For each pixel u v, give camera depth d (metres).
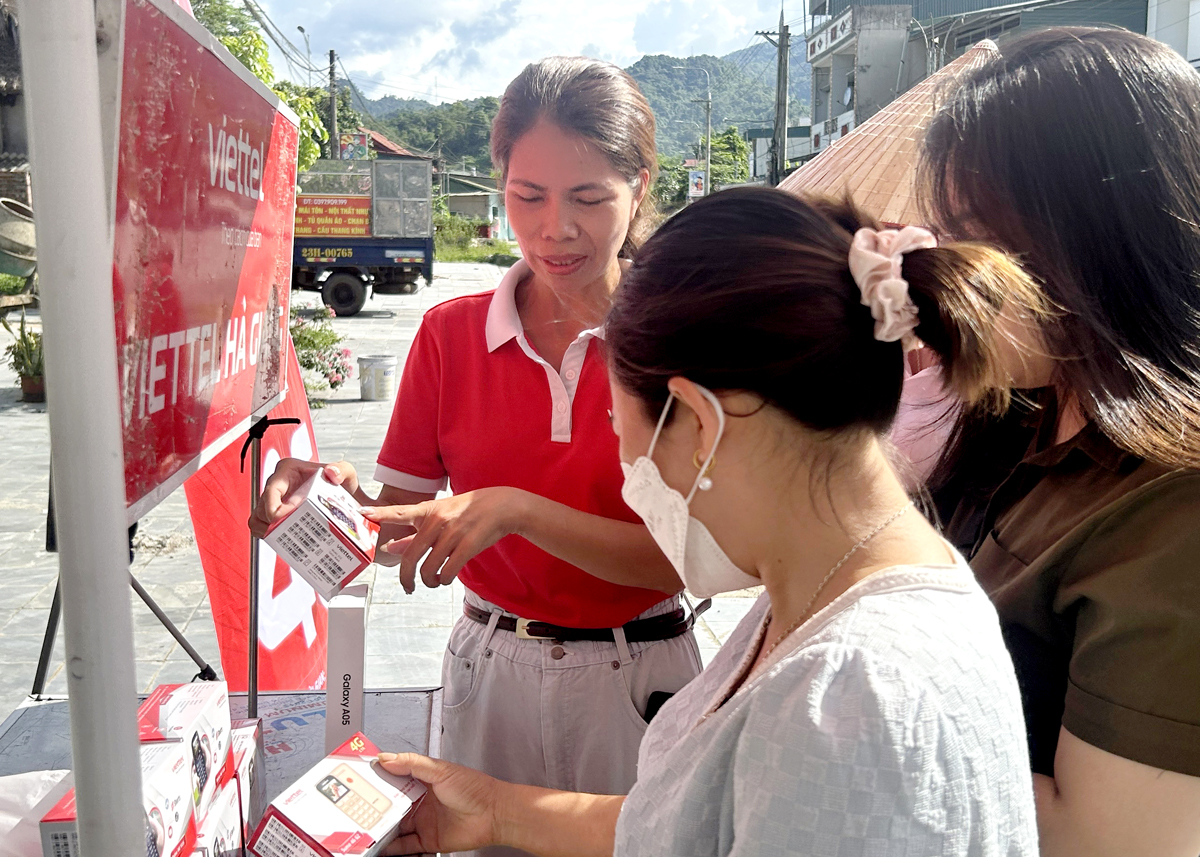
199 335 1.17
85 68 0.67
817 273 0.73
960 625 0.72
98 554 0.72
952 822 0.67
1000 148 0.95
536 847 1.09
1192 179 0.90
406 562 1.26
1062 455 1.00
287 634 2.61
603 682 1.53
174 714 1.02
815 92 33.41
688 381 0.75
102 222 0.70
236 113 1.30
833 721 0.67
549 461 1.49
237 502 2.31
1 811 0.90
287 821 1.01
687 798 0.76
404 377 1.60
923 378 1.34
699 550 0.85
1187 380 0.89
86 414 0.70
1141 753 0.82
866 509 0.80
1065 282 0.91
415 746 1.46
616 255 1.50
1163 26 17.78
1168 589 0.82
